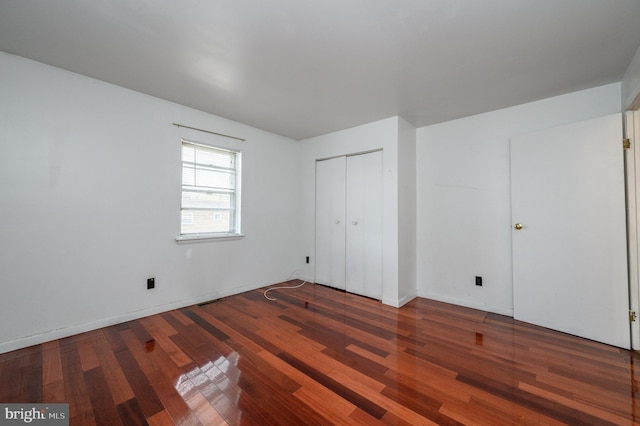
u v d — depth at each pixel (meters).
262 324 2.51
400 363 1.88
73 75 2.24
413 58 1.96
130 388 1.59
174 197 2.85
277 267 3.91
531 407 1.46
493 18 1.54
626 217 2.13
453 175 3.18
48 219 2.14
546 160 2.49
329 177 3.82
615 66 2.05
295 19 1.56
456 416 1.39
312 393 1.56
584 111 2.43
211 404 1.47
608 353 2.02
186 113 2.92
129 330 2.35
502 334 2.34
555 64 2.02
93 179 2.35
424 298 3.37
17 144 2.01
